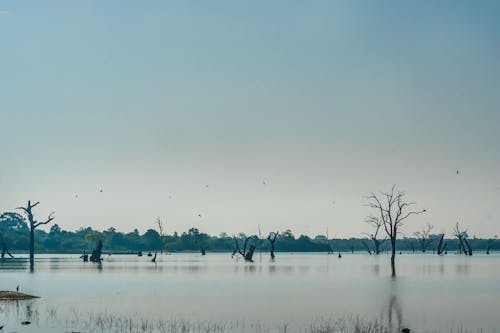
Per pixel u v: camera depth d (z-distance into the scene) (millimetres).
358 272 103625
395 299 56219
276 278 88375
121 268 119688
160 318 43031
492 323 40938
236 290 66625
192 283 77938
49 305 50438
